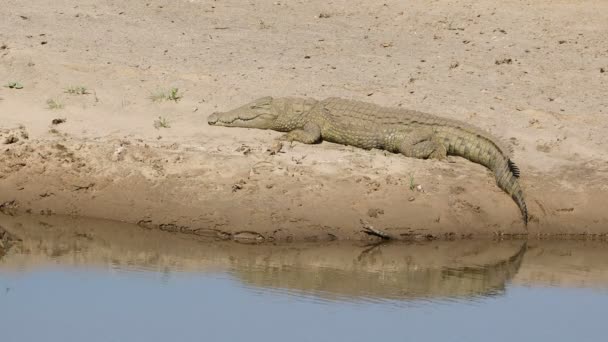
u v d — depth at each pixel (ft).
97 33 185.88
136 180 135.95
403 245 129.59
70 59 170.30
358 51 187.52
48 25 187.32
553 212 136.56
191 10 205.98
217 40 188.44
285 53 183.52
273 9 211.41
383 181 135.95
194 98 159.94
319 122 147.74
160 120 151.84
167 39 186.39
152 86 163.12
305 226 129.70
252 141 147.13
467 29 205.26
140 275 118.32
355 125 146.10
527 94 170.81
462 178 138.62
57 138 143.74
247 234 129.18
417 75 175.94
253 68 174.09
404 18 210.38
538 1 226.58
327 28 201.16
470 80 175.63
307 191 133.49
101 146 141.69
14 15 190.90
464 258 128.67
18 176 137.49
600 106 167.94
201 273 119.85
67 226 132.46
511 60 186.80
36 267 120.37
